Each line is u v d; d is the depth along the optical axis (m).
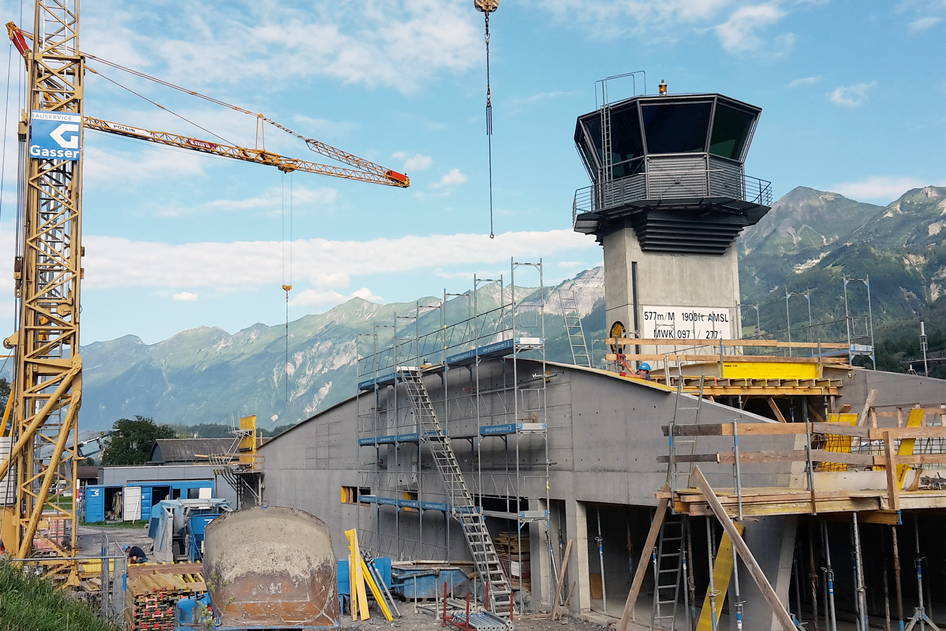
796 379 31.53
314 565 20.58
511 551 33.66
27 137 40.50
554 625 27.95
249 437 65.62
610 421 27.88
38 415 38.62
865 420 23.58
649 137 40.44
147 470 88.88
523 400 33.06
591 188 42.97
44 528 45.94
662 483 25.27
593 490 28.61
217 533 20.81
